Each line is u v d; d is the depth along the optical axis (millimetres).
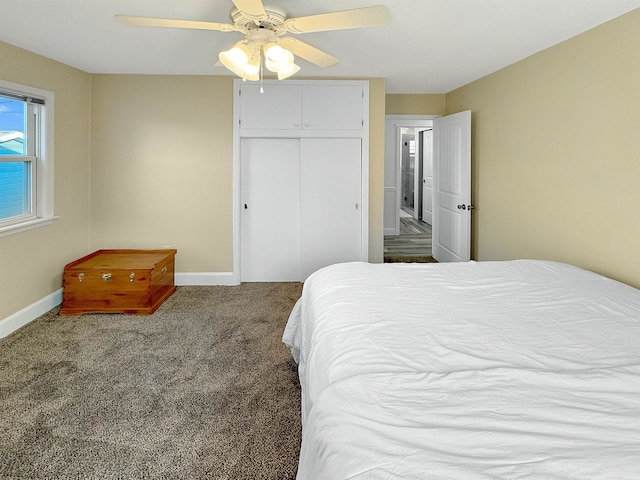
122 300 3639
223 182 4512
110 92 4332
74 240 4109
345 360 1391
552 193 3279
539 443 918
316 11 2461
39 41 3152
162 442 1921
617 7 2461
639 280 2484
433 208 5723
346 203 4656
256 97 4465
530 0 2381
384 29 2861
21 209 3492
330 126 4531
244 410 2195
